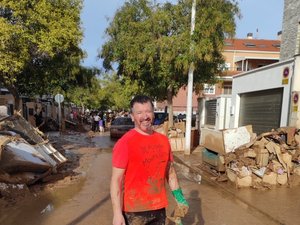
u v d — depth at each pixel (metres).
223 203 6.66
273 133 8.52
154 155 2.99
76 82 28.23
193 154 13.41
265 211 6.02
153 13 15.08
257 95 12.85
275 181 7.73
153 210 3.03
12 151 7.36
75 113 40.06
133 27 15.38
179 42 12.87
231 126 14.88
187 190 7.75
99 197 7.09
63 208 6.32
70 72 23.25
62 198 7.00
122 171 2.92
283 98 10.60
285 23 14.66
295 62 9.79
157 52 14.50
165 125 14.82
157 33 15.10
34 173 7.84
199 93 20.27
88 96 34.75
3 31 10.69
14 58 11.30
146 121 2.97
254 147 8.24
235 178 7.81
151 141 3.00
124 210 2.99
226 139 8.74
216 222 5.54
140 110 2.97
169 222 5.39
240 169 7.90
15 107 15.64
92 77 29.95
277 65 11.05
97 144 17.94
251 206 6.40
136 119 2.99
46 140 9.73
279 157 7.87
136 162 2.94
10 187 6.99
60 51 13.94
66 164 10.97
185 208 3.34
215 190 7.73
